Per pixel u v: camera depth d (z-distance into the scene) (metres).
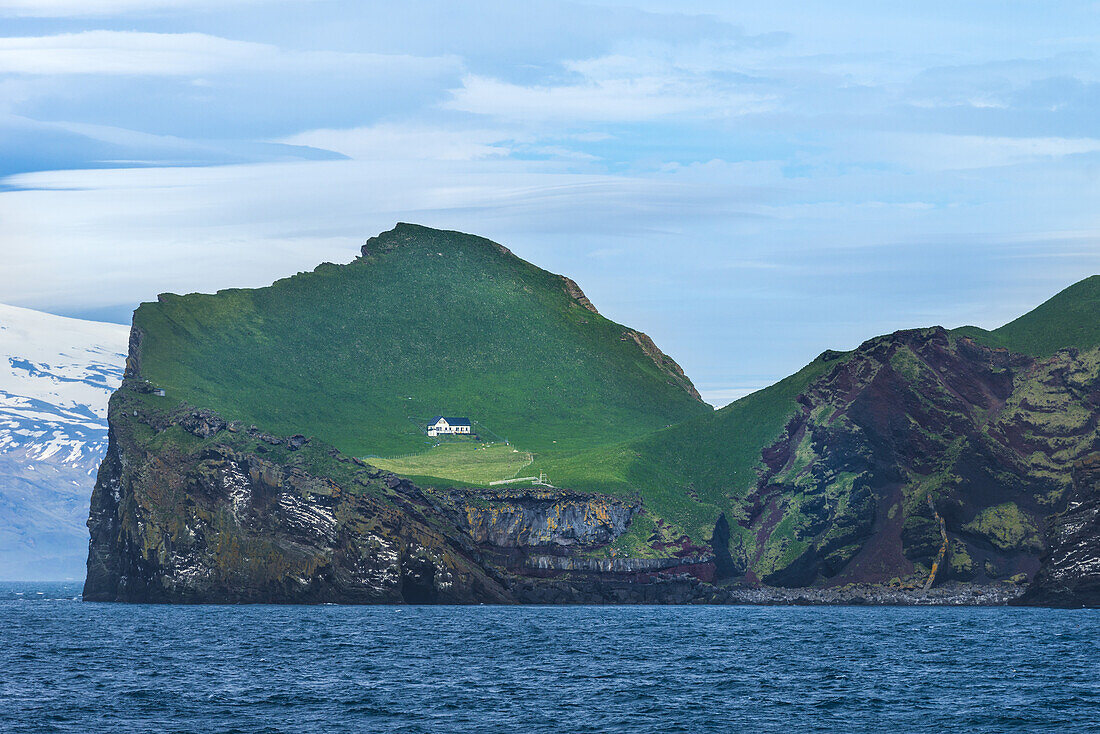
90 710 160.62
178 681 187.62
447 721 154.50
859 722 155.25
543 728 150.38
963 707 166.00
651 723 154.00
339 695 174.12
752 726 152.62
